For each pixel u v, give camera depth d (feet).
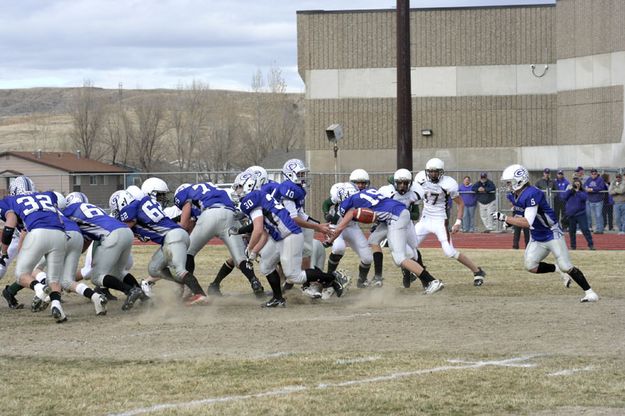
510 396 37.65
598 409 35.81
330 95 178.70
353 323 55.93
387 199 69.41
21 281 60.44
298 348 48.32
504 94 175.83
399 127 107.65
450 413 35.40
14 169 239.30
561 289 72.33
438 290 67.67
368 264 75.15
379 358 45.19
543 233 64.49
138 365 44.42
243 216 68.85
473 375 41.27
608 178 142.51
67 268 61.82
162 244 65.98
